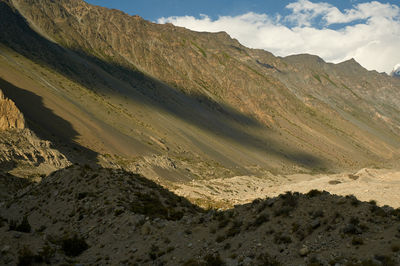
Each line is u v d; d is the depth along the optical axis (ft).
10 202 104.47
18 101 267.59
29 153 176.65
